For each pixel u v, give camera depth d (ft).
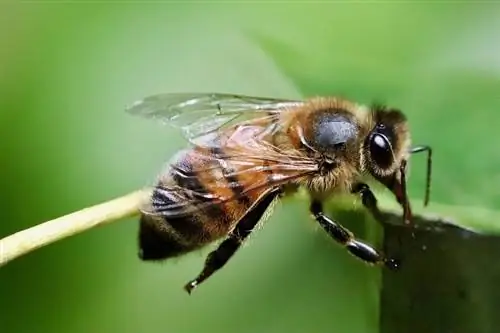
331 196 0.31
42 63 0.35
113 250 0.35
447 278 0.28
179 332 0.35
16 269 0.35
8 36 0.35
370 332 0.29
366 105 0.31
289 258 0.34
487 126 0.30
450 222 0.28
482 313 0.28
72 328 0.35
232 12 0.34
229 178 0.31
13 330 0.35
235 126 0.32
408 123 0.31
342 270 0.34
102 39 0.35
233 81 0.34
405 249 0.29
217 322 0.35
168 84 0.35
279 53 0.32
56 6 0.35
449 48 0.31
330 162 0.31
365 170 0.31
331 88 0.31
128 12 0.35
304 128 0.31
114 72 0.35
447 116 0.30
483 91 0.30
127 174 0.35
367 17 0.32
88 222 0.29
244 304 0.34
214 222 0.31
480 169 0.29
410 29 0.32
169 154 0.35
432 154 0.30
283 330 0.34
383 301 0.29
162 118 0.32
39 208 0.35
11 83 0.35
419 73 0.31
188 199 0.31
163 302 0.35
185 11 0.35
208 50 0.34
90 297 0.35
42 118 0.35
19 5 0.35
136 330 0.35
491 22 0.31
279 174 0.31
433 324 0.28
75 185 0.35
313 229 0.31
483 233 0.28
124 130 0.35
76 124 0.35
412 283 0.29
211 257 0.31
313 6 0.32
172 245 0.31
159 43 0.35
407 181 0.30
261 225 0.31
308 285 0.34
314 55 0.31
